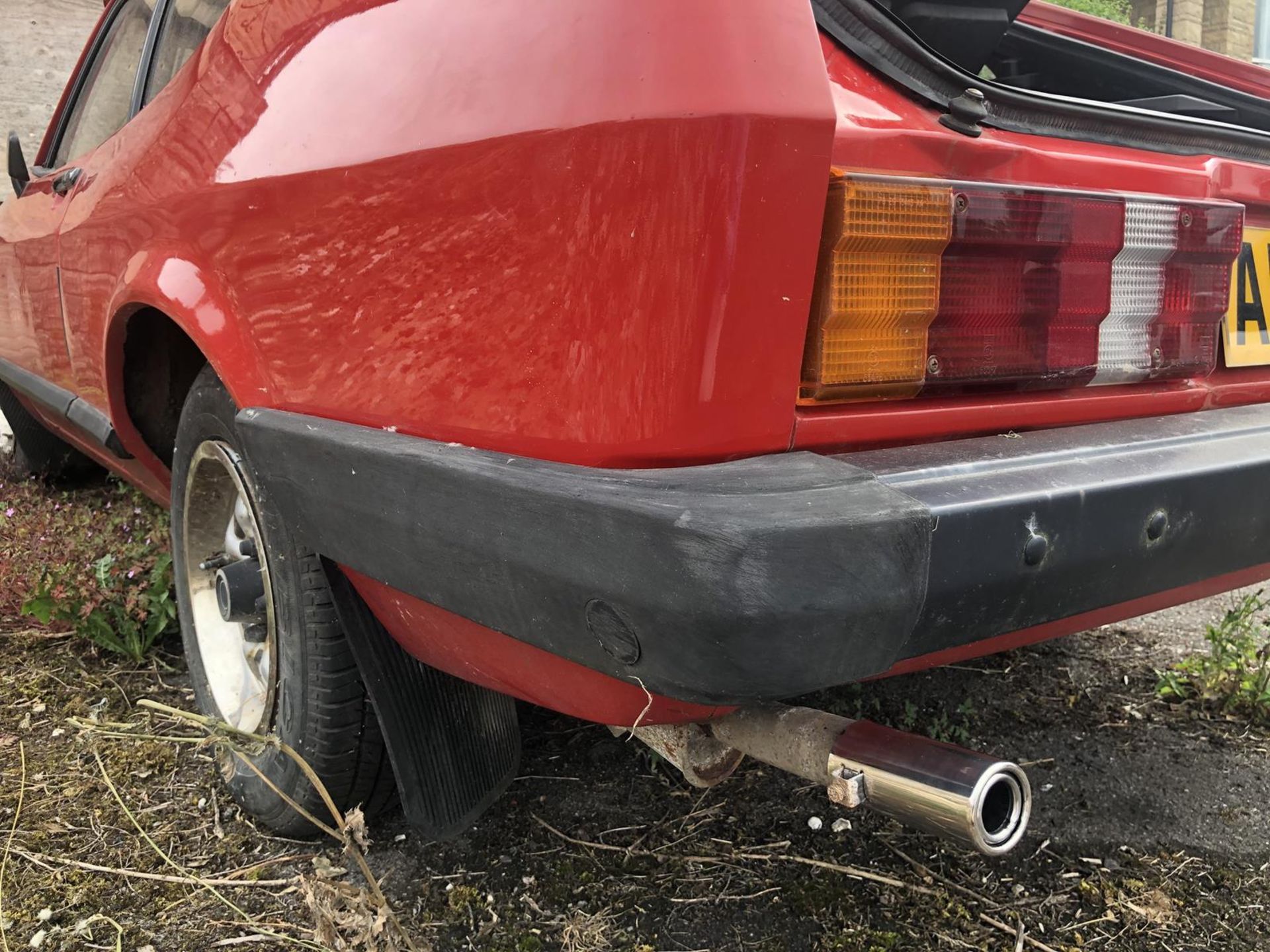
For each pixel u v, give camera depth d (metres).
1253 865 1.79
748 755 1.33
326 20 1.50
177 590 2.28
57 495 3.73
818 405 1.16
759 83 1.00
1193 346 1.58
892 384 1.21
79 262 2.42
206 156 1.72
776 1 1.04
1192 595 1.60
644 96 1.02
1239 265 1.75
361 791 1.80
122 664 2.64
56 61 7.86
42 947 1.61
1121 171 1.47
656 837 1.86
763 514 0.94
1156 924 1.63
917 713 2.35
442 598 1.28
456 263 1.23
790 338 1.09
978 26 1.63
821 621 0.95
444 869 1.79
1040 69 2.51
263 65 1.62
